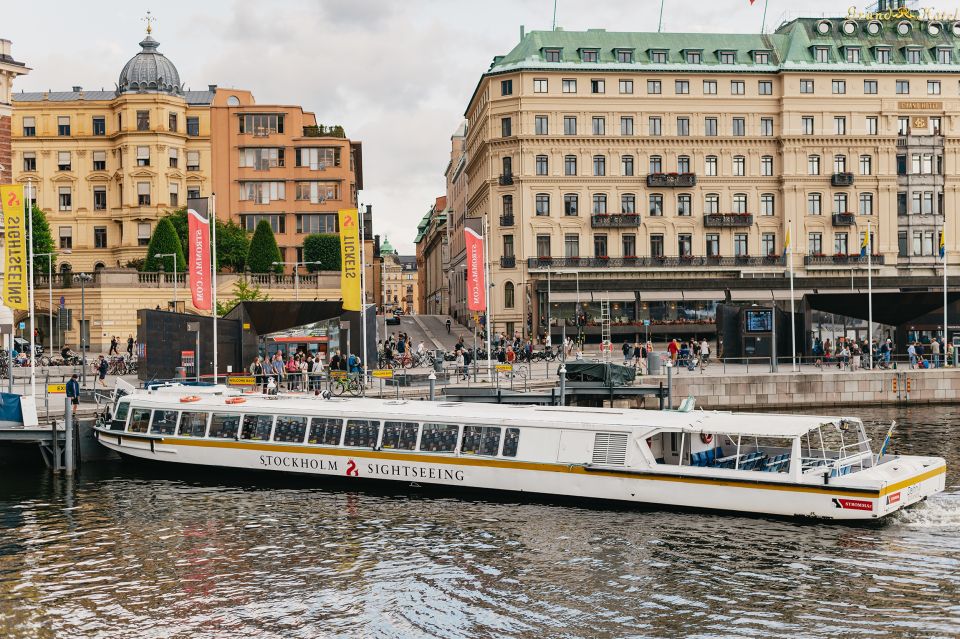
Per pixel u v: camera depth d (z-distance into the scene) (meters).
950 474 31.02
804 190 91.31
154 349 41.22
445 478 28.72
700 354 59.84
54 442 32.34
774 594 19.64
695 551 22.56
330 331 52.62
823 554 22.12
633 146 90.56
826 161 91.56
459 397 41.44
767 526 24.41
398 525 25.36
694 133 91.12
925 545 22.70
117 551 23.14
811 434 25.84
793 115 91.12
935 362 55.84
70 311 75.31
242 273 78.31
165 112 90.75
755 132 91.69
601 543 23.39
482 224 49.06
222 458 31.56
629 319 87.75
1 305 57.22
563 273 88.81
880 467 25.31
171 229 78.75
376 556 22.64
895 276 91.12
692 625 18.05
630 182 90.62
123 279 74.69
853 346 56.53
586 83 90.12
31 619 18.69
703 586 20.19
